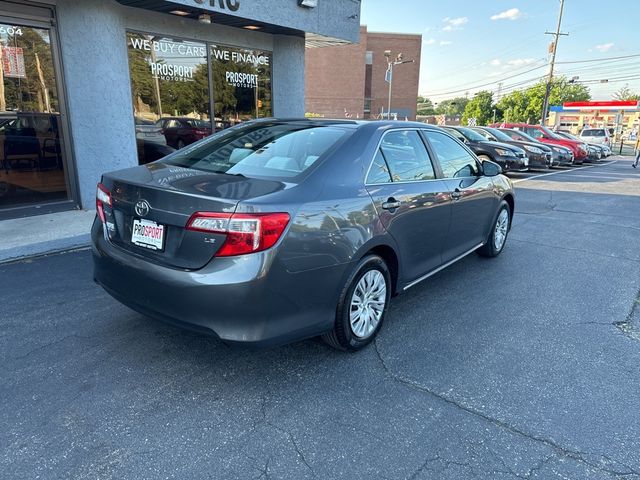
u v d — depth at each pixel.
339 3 9.55
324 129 3.40
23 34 6.13
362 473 2.14
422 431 2.44
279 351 3.21
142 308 2.75
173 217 2.53
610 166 20.33
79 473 2.09
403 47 50.22
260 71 9.46
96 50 6.46
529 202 9.61
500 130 17.61
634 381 2.95
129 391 2.70
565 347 3.37
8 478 2.04
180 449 2.26
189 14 7.44
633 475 2.17
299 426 2.45
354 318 3.12
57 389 2.69
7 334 3.30
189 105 8.30
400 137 3.67
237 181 2.75
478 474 2.15
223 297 2.41
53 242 5.17
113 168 6.95
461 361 3.14
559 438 2.41
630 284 4.72
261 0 7.84
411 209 3.47
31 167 6.53
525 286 4.60
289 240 2.52
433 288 4.50
